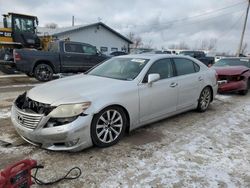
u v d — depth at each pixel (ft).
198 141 13.69
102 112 12.00
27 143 12.69
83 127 11.19
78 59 38.45
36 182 9.40
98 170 10.41
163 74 15.62
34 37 49.60
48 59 35.60
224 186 9.57
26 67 34.14
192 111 19.76
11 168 7.52
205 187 9.47
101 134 12.19
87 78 14.75
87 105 11.42
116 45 107.55
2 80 36.24
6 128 14.82
